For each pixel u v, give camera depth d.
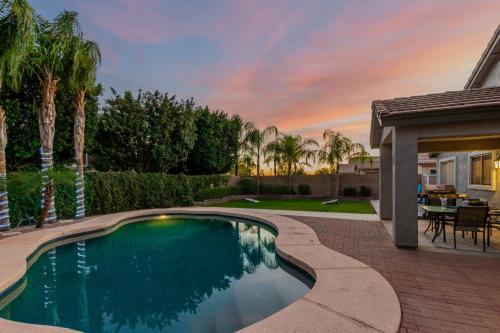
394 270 5.02
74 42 9.83
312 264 5.28
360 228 8.91
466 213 6.29
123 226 11.62
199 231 10.80
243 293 5.17
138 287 5.65
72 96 12.75
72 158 14.15
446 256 5.84
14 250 6.48
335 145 19.78
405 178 6.45
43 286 5.71
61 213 11.28
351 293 3.97
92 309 4.71
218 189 19.09
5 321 3.43
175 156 19.28
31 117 11.67
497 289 4.18
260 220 11.02
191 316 4.41
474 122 5.90
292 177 22.23
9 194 9.55
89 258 7.60
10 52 7.87
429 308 3.61
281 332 3.01
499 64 8.98
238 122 24.47
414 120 6.15
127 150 17.94
